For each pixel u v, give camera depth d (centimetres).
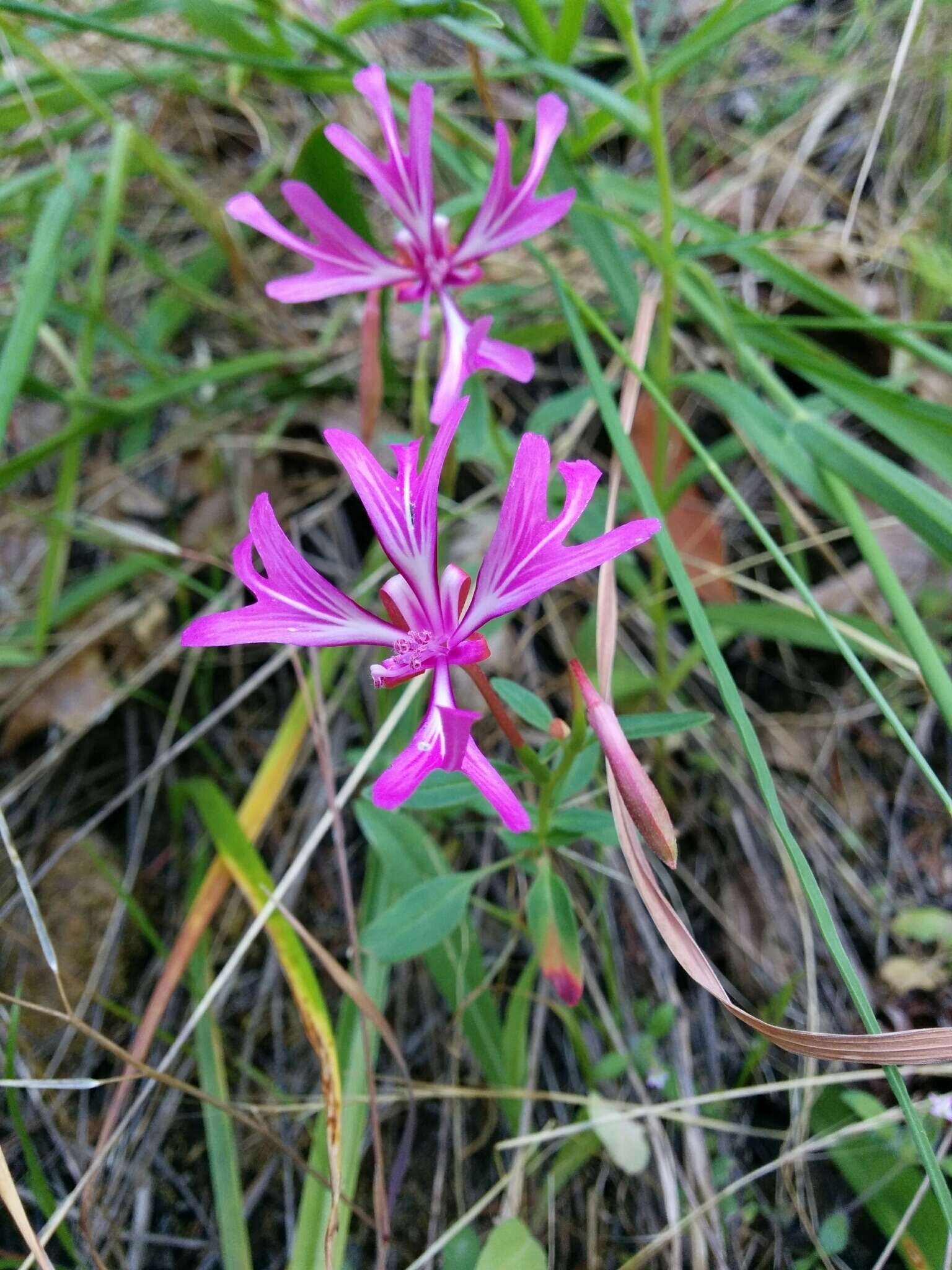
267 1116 14
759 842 16
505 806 8
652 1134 13
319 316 20
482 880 15
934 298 18
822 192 20
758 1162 13
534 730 16
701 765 16
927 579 17
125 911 15
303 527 18
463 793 11
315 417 19
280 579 9
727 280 19
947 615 16
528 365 11
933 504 12
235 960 13
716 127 21
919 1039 9
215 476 19
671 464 17
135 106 22
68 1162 14
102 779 17
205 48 15
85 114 21
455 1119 14
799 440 14
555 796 11
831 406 15
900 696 16
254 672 17
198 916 14
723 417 18
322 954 12
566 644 17
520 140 16
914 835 15
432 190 12
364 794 13
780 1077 14
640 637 17
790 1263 13
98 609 18
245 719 17
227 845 14
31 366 20
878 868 15
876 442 18
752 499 18
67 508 16
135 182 21
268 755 15
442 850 15
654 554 15
